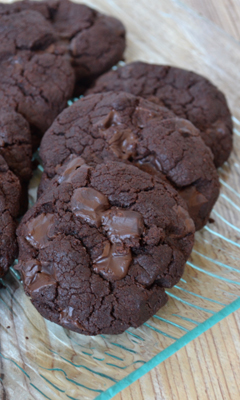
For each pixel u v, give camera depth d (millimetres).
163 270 284
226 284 313
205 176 315
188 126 324
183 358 310
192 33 446
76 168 303
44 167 322
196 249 340
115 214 286
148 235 284
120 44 404
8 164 322
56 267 283
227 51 434
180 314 302
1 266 301
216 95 369
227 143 363
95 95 337
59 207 292
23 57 359
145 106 327
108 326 280
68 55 378
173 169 310
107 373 285
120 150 313
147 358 286
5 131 325
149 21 457
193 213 316
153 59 439
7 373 287
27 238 292
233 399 301
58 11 407
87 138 318
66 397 277
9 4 395
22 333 304
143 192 292
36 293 283
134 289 281
